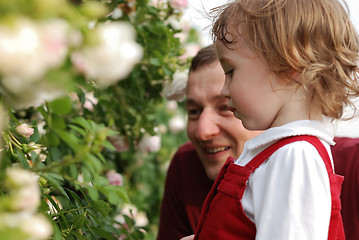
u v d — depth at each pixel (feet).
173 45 5.72
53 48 1.28
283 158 3.14
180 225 5.76
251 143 3.48
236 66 3.54
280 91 3.40
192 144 5.67
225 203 3.34
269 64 3.40
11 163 2.70
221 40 3.65
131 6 5.25
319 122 3.40
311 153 3.11
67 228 3.01
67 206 3.37
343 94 3.50
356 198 4.61
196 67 5.17
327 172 3.12
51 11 1.28
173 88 5.91
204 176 5.64
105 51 1.38
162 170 10.43
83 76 1.42
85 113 5.05
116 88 5.40
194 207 5.62
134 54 1.43
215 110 5.02
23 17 1.24
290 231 2.87
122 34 1.42
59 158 3.68
